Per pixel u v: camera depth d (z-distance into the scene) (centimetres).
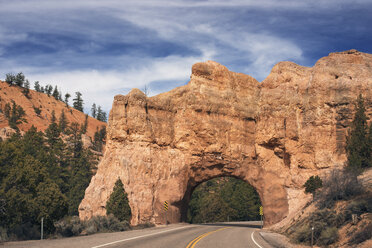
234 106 5281
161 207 4922
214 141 5125
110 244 1981
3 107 18212
